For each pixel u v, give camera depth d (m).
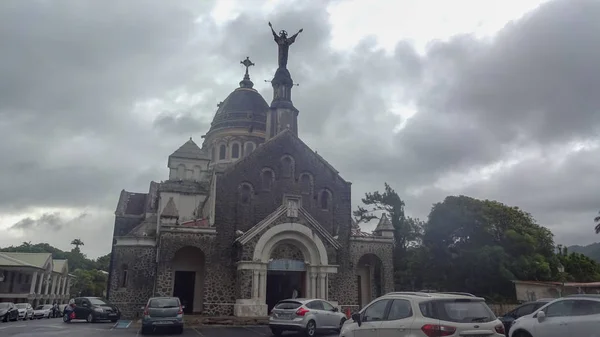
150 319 24.00
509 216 47.81
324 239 36.16
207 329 27.48
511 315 20.20
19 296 60.16
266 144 39.44
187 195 47.78
